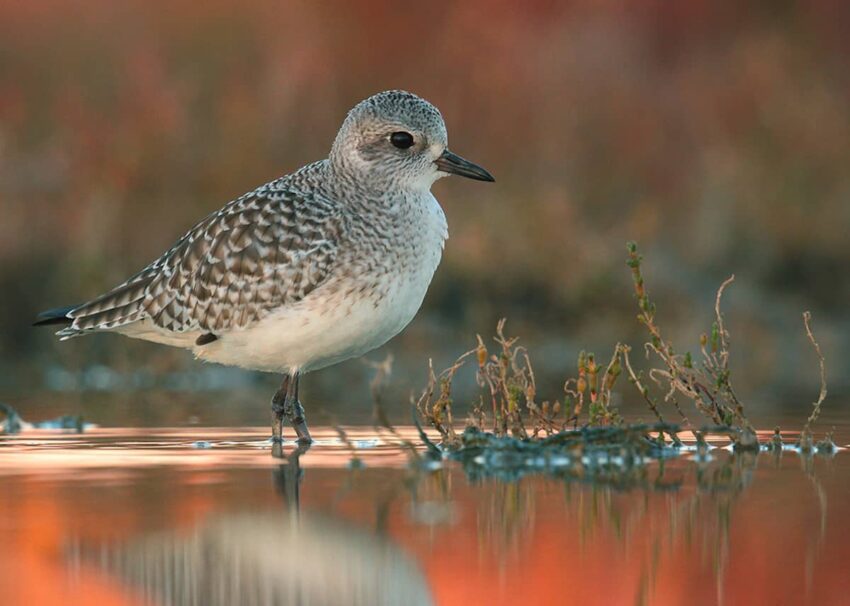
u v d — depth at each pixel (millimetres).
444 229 11844
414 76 24250
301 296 11273
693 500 9227
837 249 21359
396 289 11406
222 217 11680
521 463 10570
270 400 15203
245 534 8438
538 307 19578
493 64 24578
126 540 8305
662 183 23422
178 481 9906
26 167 21297
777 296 20594
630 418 12844
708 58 26031
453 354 18391
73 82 23250
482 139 23516
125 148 21625
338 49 24422
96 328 12047
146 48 23703
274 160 21984
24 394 15781
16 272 18969
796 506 9023
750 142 24172
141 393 15977
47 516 8812
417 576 7668
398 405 14555
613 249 20812
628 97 24641
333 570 7758
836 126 24453
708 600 7230
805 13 26891
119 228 19938
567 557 7949
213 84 23281
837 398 14648
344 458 10906
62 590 7488
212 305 11508
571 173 23109
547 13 26078
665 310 19750
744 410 13594
